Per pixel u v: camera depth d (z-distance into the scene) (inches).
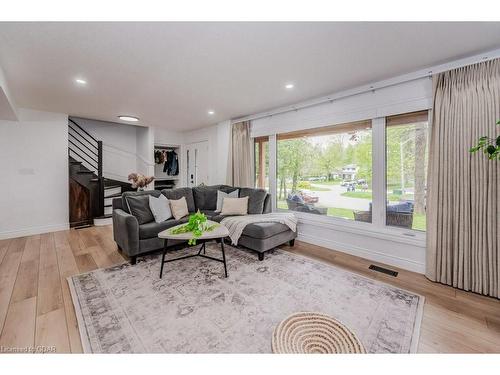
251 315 68.0
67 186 171.2
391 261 106.0
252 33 68.2
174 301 75.0
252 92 120.3
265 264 105.9
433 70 89.0
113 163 225.8
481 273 79.1
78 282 87.7
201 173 228.1
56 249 126.8
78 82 105.3
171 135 240.7
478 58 79.5
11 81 103.3
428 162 91.4
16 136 150.4
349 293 80.6
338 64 88.4
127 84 108.3
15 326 62.5
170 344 56.3
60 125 166.7
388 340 58.1
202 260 110.7
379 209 110.7
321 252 123.0
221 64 88.3
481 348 55.6
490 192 76.5
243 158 173.0
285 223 123.2
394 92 102.5
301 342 48.2
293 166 149.3
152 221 124.3
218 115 171.0
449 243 85.4
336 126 127.7
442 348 55.5
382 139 108.7
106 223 186.7
